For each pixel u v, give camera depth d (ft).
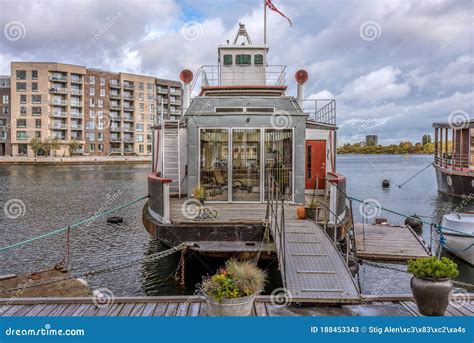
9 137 306.35
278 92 52.19
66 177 183.62
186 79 55.01
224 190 43.29
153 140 57.47
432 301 20.47
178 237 32.71
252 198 43.19
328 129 53.42
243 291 20.18
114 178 180.24
